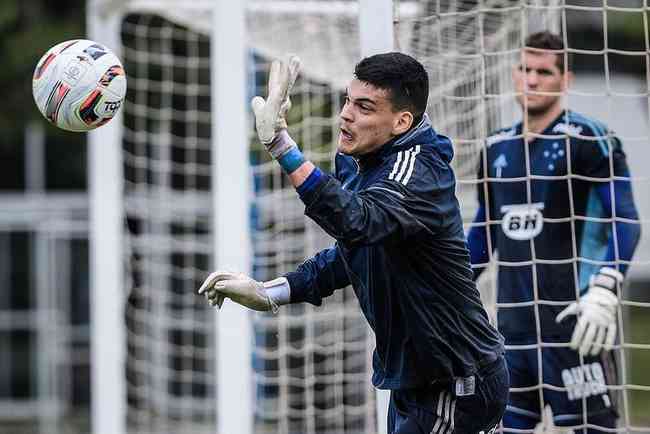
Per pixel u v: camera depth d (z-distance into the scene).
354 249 16.17
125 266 38.03
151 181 50.34
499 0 26.47
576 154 21.31
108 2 30.92
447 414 16.28
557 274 21.55
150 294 42.84
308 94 33.03
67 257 62.16
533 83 21.30
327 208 14.39
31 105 65.12
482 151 22.14
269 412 33.69
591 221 21.59
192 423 48.84
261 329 31.38
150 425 45.53
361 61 15.68
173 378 46.72
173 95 54.97
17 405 61.28
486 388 16.14
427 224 15.04
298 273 17.19
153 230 46.59
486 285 25.77
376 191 14.88
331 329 34.53
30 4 64.69
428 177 15.20
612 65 67.44
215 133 25.28
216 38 25.27
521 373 21.94
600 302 20.59
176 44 53.91
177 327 50.66
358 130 15.49
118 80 18.20
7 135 66.50
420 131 15.65
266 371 34.47
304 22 32.44
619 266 21.14
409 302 15.82
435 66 26.66
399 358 16.28
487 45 26.94
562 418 21.86
